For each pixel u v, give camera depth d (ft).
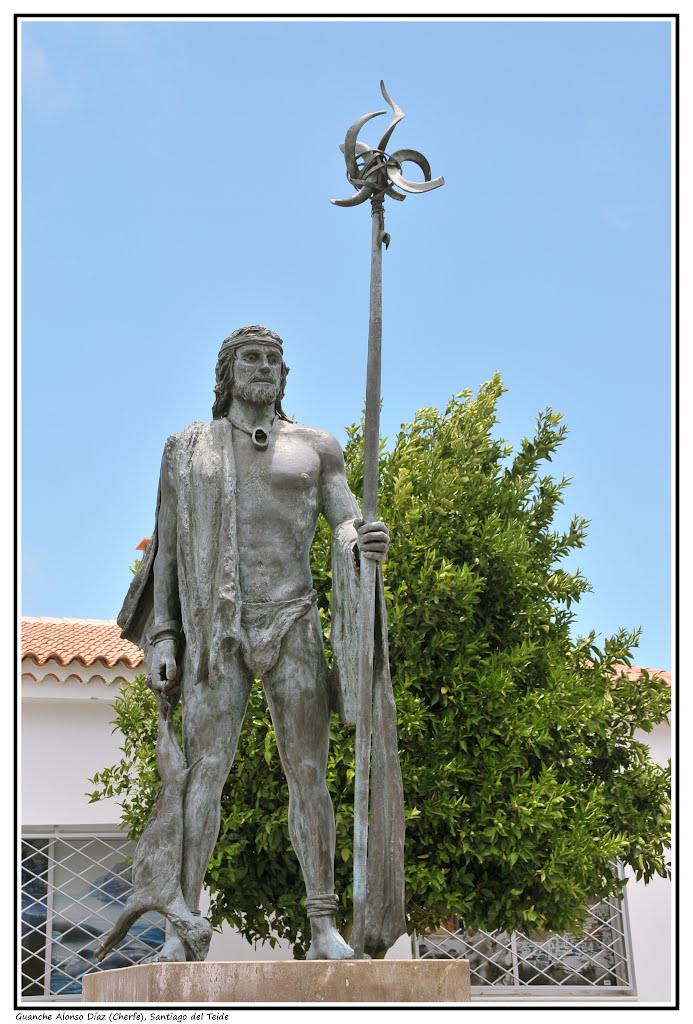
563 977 38.68
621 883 33.68
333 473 15.84
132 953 35.83
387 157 15.37
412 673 29.84
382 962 12.33
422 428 34.78
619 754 34.94
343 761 28.27
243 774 29.50
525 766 31.22
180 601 15.38
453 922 38.32
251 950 35.86
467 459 33.32
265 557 15.02
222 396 15.99
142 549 36.22
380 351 14.97
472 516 32.42
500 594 31.96
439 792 29.12
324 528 30.22
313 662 14.99
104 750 36.94
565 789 29.63
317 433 16.01
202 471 15.15
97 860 36.42
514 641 32.22
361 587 14.60
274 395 15.79
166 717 14.99
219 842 29.17
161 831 14.19
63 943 35.40
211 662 14.61
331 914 14.32
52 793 36.14
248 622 14.82
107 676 36.40
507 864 29.78
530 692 31.09
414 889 28.81
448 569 29.71
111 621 44.34
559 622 34.12
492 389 35.42
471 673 30.53
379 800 14.47
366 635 14.37
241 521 15.06
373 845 14.32
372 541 14.69
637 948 39.06
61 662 36.04
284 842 29.37
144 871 14.07
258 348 15.76
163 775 14.48
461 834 29.27
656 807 34.35
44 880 35.73
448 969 12.46
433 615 29.96
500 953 38.34
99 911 35.91
